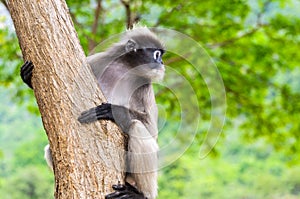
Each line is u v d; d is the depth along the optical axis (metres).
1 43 16.36
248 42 17.05
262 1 17.28
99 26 16.91
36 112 17.53
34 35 7.12
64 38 7.13
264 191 37.22
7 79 16.69
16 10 7.27
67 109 6.86
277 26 16.81
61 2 7.34
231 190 37.31
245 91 17.50
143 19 15.93
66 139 6.77
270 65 17.31
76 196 6.61
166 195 32.47
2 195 33.16
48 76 6.98
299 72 34.41
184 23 16.83
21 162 36.38
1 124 40.81
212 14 16.98
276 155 40.50
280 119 17.69
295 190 36.72
